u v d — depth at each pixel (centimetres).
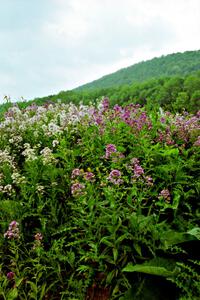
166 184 634
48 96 3120
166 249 494
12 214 611
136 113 932
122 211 530
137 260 512
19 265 546
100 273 531
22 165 845
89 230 532
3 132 977
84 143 762
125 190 614
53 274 546
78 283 509
